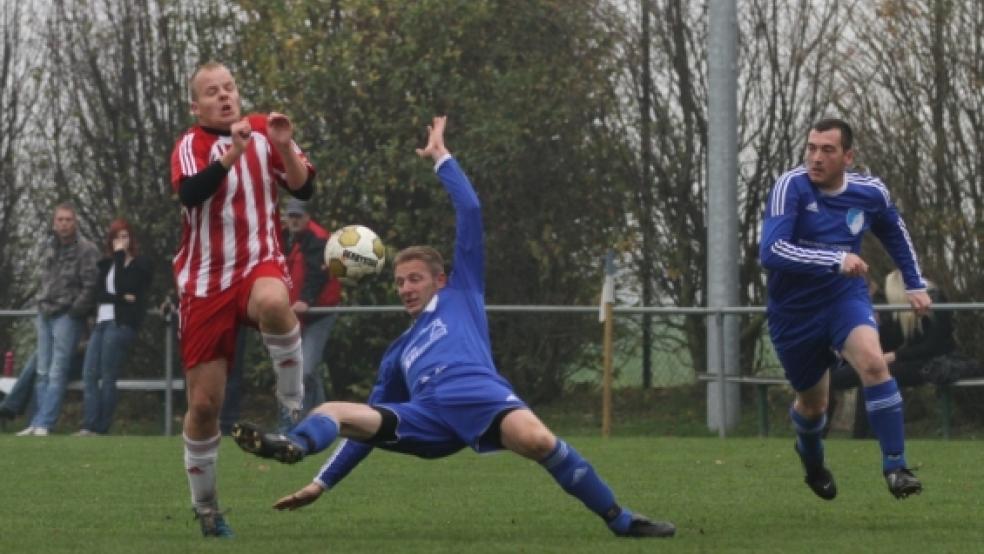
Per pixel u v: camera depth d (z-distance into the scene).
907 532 23.25
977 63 53.94
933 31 54.41
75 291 51.12
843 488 30.86
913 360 48.06
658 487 31.19
